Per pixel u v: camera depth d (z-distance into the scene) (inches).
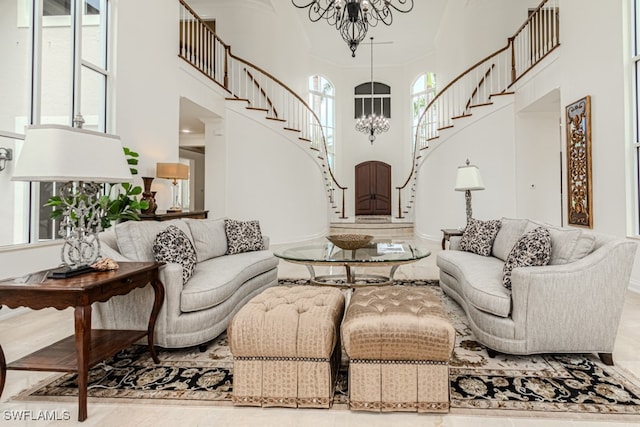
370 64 463.2
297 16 360.8
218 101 266.7
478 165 264.1
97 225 86.9
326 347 72.2
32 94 139.6
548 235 98.1
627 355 94.4
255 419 69.4
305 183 323.3
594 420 67.4
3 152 130.8
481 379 83.0
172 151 213.8
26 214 138.5
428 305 81.3
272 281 154.2
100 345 82.4
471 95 294.4
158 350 101.1
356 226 371.6
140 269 84.7
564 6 194.7
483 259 135.4
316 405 72.8
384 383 71.3
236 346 73.5
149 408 73.0
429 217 314.8
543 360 92.7
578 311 87.1
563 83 195.2
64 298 69.4
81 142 72.6
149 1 194.5
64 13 152.0
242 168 281.0
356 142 471.8
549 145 246.1
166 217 188.1
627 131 153.2
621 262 86.5
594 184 172.2
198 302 96.0
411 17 352.8
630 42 152.8
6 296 70.4
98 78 167.6
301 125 383.2
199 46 249.6
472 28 308.2
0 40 130.3
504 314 90.4
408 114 456.4
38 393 78.9
